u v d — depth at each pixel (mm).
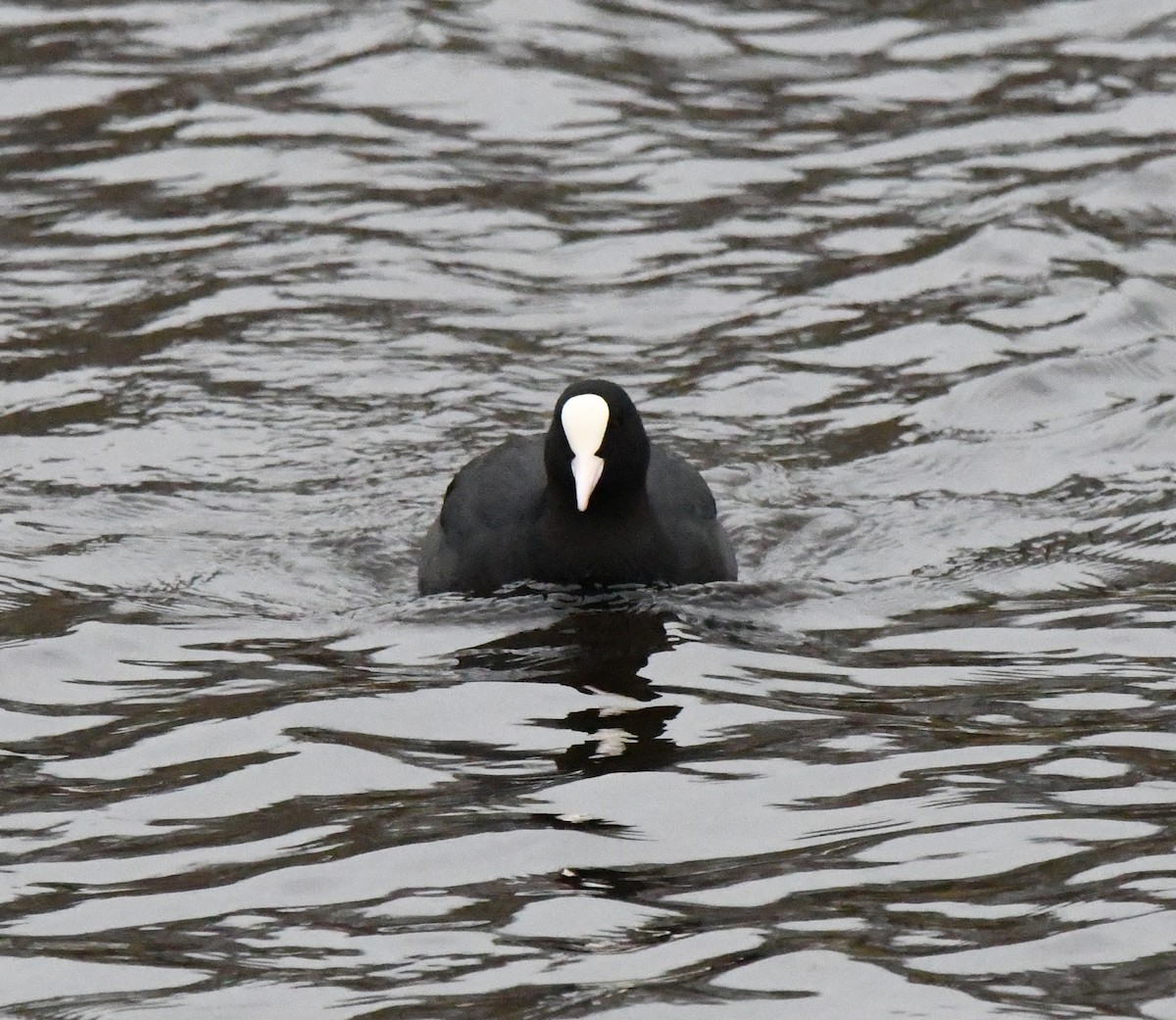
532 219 18906
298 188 19438
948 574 13094
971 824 9305
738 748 10312
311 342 16656
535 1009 7754
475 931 8414
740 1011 7711
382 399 15805
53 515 13953
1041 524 13875
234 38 22531
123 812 9688
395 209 19047
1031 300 17359
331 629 12227
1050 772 9914
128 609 12492
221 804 9742
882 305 17359
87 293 17469
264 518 14008
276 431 15281
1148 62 21875
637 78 21734
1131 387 15977
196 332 16797
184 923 8555
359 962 8172
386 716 10781
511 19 22906
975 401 15781
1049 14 23047
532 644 11867
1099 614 12250
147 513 14031
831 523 13984
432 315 17172
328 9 23172
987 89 21406
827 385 16094
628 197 19328
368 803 9711
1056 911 8438
